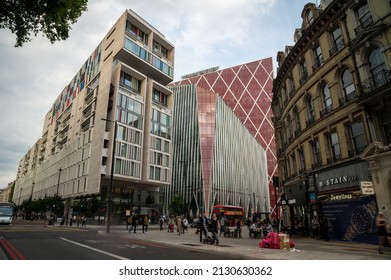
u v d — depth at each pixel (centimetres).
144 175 5184
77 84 7050
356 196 1580
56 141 7825
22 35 959
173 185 7956
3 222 3428
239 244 1595
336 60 1811
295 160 2477
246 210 8950
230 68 13600
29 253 1044
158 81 6359
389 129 1430
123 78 5250
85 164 5209
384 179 1365
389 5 1462
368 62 1573
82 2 998
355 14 1702
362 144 1598
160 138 5678
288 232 2117
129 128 5069
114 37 5503
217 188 7369
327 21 1925
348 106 1677
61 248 1213
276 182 2030
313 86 2078
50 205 5431
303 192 2125
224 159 8088
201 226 1712
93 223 4591
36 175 9719
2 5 874
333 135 1864
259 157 11462
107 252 1138
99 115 5075
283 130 2858
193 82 13462
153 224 5334
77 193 5300
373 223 1454
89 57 6625
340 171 1711
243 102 12975
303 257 1032
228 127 8825
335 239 1730
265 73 13425
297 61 2341
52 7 921
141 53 5506
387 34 1448
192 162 7656
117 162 4712
